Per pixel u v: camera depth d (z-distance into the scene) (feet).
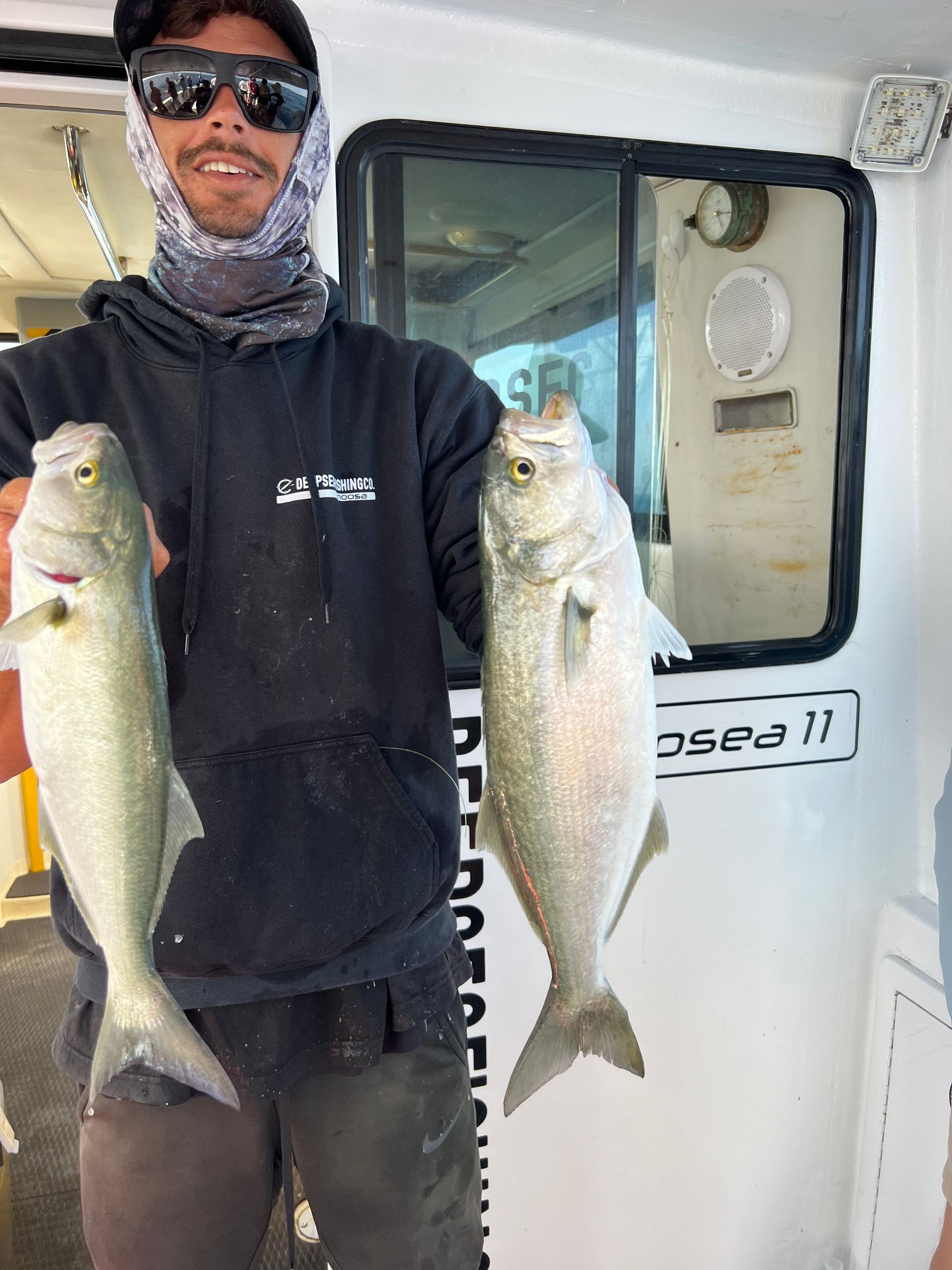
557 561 4.30
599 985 4.70
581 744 4.41
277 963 4.38
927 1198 8.24
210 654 4.29
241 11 4.69
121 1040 3.68
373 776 4.50
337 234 6.64
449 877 4.88
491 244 7.07
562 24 6.78
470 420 5.09
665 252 10.37
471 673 7.11
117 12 4.70
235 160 4.47
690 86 7.34
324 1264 8.61
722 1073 8.34
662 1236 8.33
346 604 4.49
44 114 7.43
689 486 10.71
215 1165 4.66
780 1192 8.71
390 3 6.53
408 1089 4.90
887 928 8.60
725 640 10.34
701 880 8.09
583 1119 7.89
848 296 8.08
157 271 4.67
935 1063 8.07
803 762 8.26
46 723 3.46
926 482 8.32
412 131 6.68
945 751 8.32
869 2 6.48
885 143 7.65
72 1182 9.19
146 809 3.63
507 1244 7.83
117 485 3.49
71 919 4.61
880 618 8.40
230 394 4.48
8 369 4.41
